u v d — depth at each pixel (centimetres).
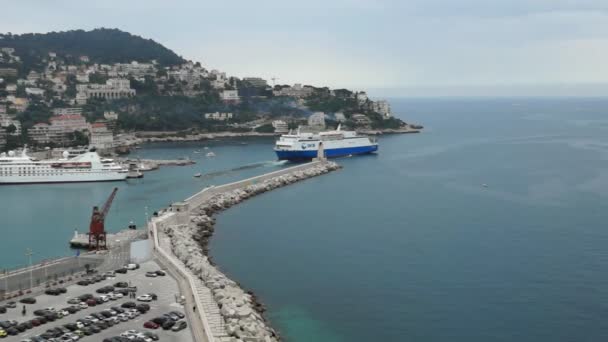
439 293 16875
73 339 12269
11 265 19825
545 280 17762
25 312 13862
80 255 19612
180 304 14500
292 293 16962
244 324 13288
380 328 14650
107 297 14762
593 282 17538
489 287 17288
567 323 14812
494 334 14288
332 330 14512
